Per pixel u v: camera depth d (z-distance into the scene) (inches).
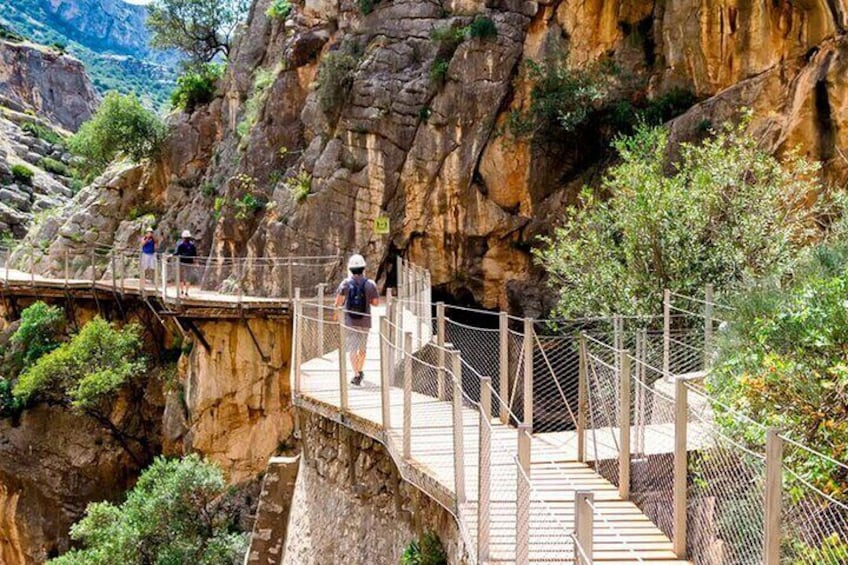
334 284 1126.4
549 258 709.9
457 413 316.2
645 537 300.2
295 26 1327.5
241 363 1021.2
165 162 1569.9
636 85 1013.2
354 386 522.9
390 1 1167.0
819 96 818.8
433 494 340.5
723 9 922.1
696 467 295.4
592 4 1037.8
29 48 4325.8
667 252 626.2
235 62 1503.4
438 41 1107.9
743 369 349.1
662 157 721.6
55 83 4416.8
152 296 1127.6
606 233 681.0
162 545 721.0
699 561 277.6
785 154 796.0
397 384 518.3
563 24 1056.8
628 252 638.5
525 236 1046.4
